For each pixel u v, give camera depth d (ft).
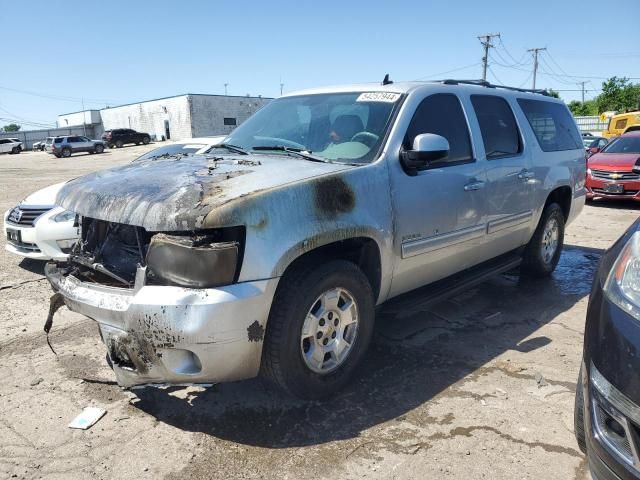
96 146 141.28
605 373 7.27
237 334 9.12
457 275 15.20
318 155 12.37
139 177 10.79
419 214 12.38
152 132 206.49
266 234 9.38
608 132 89.45
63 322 15.65
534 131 17.44
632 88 179.42
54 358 13.29
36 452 9.55
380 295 12.11
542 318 15.81
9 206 39.99
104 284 10.23
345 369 11.24
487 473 8.91
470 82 15.94
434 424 10.30
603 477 7.27
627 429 6.91
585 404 7.75
